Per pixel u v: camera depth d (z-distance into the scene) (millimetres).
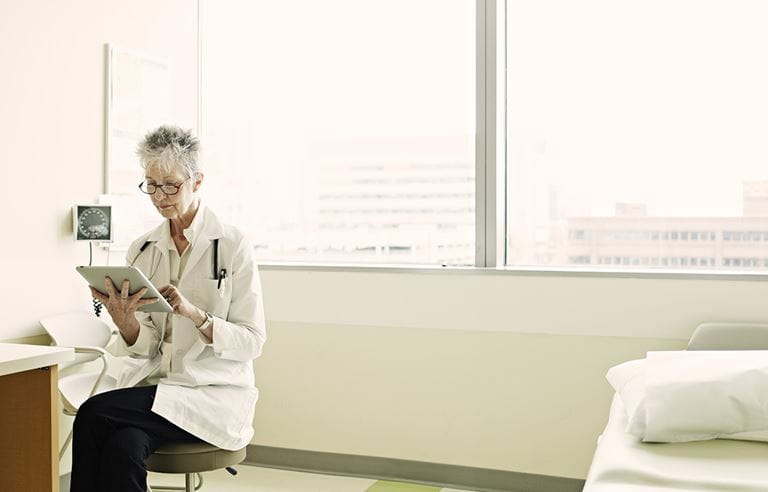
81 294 3199
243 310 2508
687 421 2156
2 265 2875
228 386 2461
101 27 3295
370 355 3521
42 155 3027
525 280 3273
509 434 3307
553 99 3404
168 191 2416
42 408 2186
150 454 2258
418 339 3443
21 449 2223
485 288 3336
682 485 1854
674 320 3070
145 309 2369
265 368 3699
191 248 2531
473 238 3516
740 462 2014
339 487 3377
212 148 3986
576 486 3205
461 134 3539
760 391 2168
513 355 3297
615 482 1910
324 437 3600
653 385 2268
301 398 3639
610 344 3158
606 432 2381
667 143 3225
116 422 2250
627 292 3133
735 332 2830
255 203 3924
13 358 2045
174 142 2420
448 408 3398
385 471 3502
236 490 3336
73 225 3145
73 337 3053
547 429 3250
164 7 3658
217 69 3982
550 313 3238
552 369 3240
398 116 3650
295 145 3846
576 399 3207
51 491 2182
